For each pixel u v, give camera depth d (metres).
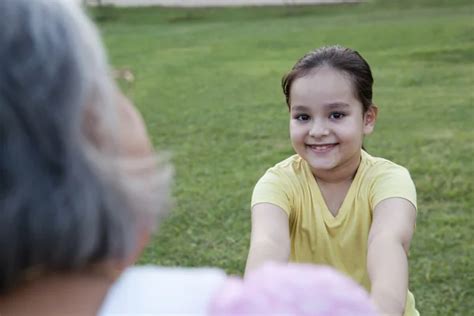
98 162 0.95
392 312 1.84
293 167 2.33
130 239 0.99
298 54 12.50
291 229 2.29
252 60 12.10
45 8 0.97
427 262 4.27
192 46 14.00
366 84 2.27
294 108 2.27
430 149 6.40
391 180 2.22
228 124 7.72
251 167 6.19
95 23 1.14
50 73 0.93
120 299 1.05
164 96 9.40
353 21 16.05
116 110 1.01
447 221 4.80
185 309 1.06
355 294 1.02
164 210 1.04
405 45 12.42
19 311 0.99
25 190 0.91
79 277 1.00
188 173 6.04
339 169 2.25
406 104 8.34
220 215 5.08
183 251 4.58
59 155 0.93
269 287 1.03
